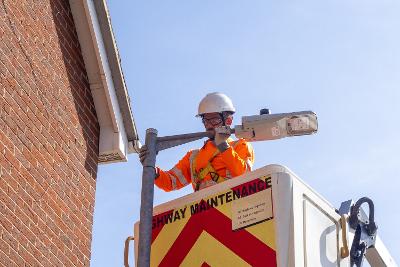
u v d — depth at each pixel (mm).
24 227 7719
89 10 9219
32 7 8547
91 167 9172
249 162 6832
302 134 6289
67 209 8555
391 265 7066
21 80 8125
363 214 6582
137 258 5820
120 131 9430
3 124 7684
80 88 9219
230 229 5520
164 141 6379
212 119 7109
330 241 5633
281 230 5270
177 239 5789
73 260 8508
